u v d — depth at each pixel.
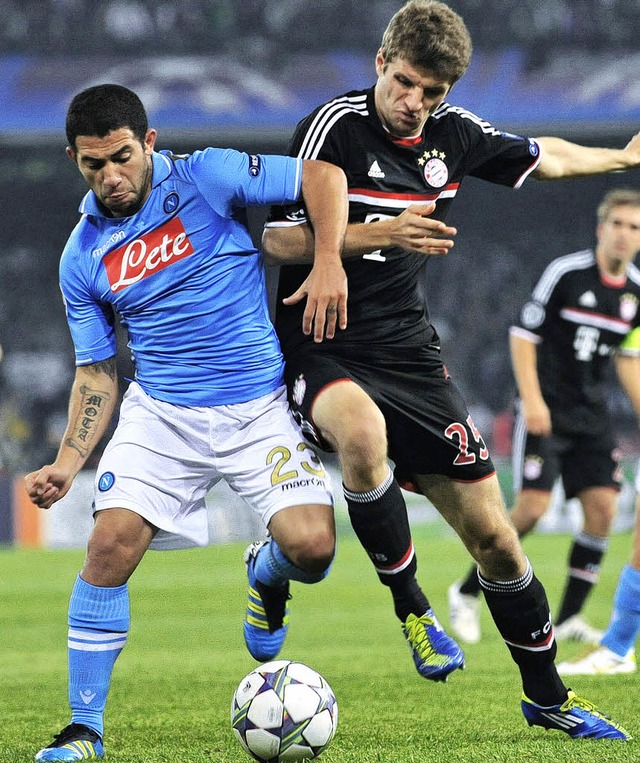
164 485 15.36
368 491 15.03
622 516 66.31
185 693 21.75
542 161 16.83
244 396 15.67
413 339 16.05
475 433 15.75
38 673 25.36
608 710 18.66
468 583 29.91
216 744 15.84
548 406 30.44
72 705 15.08
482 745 15.23
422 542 61.50
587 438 30.20
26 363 103.31
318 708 14.04
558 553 54.19
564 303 29.98
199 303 15.34
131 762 14.21
